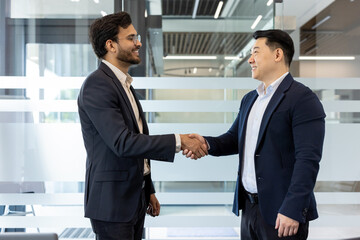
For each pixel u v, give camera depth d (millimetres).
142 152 1537
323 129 1601
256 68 1768
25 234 1193
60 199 2463
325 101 2471
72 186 2467
